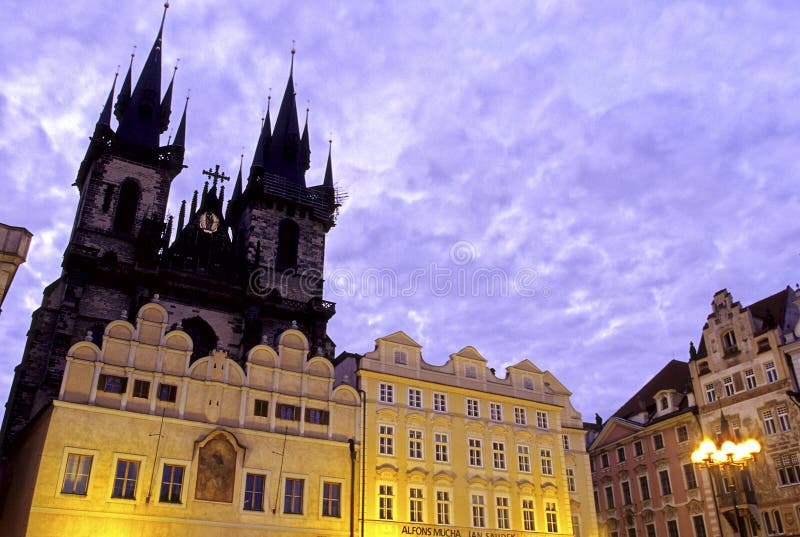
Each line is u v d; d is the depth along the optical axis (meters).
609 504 73.19
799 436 56.59
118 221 73.19
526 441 58.25
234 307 71.50
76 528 38.12
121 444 41.22
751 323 63.38
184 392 44.69
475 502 53.09
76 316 62.56
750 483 59.28
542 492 56.62
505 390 59.81
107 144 75.75
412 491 50.69
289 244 82.38
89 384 42.25
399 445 51.81
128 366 43.69
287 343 50.25
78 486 39.25
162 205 76.25
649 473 68.88
